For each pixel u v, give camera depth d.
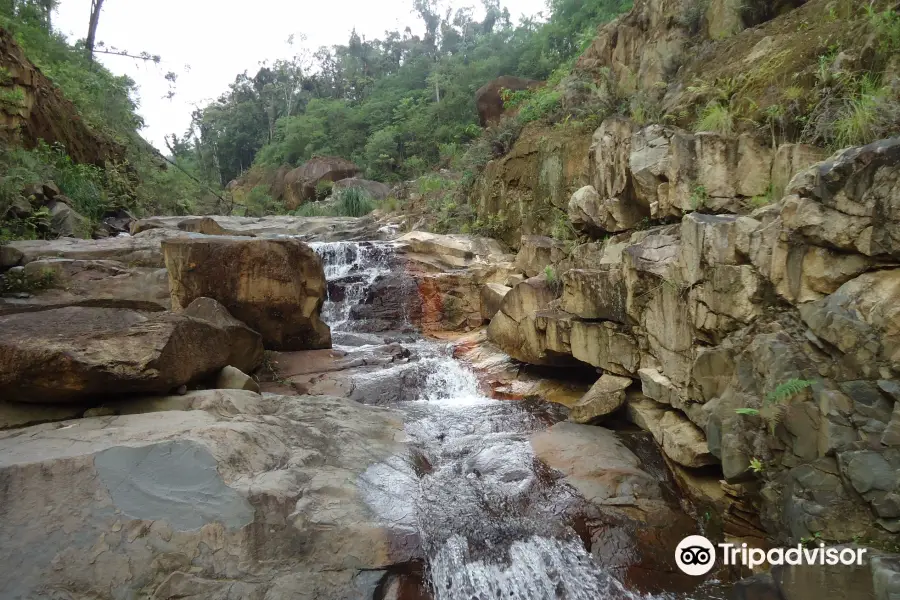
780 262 4.09
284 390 7.08
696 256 4.87
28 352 4.80
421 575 3.78
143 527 3.54
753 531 4.20
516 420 6.43
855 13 6.55
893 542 3.05
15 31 16.67
